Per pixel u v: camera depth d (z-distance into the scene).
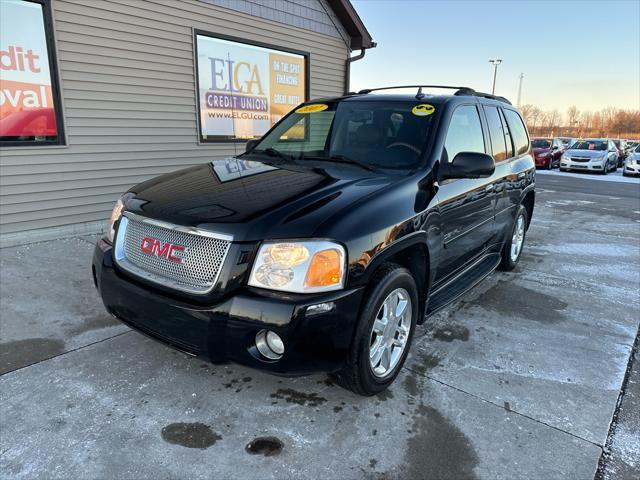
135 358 3.01
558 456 2.28
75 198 5.88
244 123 7.94
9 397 2.56
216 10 7.05
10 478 2.00
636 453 2.33
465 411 2.61
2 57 5.03
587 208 10.16
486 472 2.16
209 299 2.26
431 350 3.30
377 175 2.99
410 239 2.69
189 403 2.57
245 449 2.24
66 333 3.31
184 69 6.80
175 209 2.48
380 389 2.68
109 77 5.94
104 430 2.33
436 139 3.21
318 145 3.58
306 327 2.16
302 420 2.47
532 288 4.70
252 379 2.83
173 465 2.12
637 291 4.71
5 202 5.28
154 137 6.61
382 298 2.49
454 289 3.61
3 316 3.52
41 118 5.43
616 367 3.17
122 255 2.68
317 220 2.30
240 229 2.26
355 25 9.34
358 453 2.24
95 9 5.64
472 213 3.63
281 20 8.15
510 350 3.35
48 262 4.77
